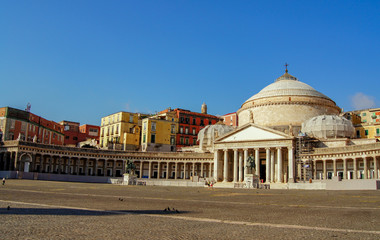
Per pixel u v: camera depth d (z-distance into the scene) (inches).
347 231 753.6
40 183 3321.9
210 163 5187.0
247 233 707.4
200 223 832.3
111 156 5374.0
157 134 5890.8
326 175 4367.6
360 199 1791.3
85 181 4744.1
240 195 2176.4
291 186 3607.3
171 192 2425.0
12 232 652.1
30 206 1115.3
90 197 1657.2
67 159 5290.4
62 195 1743.4
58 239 600.1
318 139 4584.2
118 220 844.0
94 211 1021.2
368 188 2795.3
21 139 4963.1
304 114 5083.7
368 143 4042.8
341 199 1796.3
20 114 4968.0
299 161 4399.6
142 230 711.7
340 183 3070.9
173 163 5511.8
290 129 4360.2
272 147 4416.8
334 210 1222.9
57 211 994.1
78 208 1095.0
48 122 5920.3
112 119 6190.9
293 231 743.1
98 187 2940.5
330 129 4579.2
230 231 727.7
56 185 3038.9
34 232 658.2
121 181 4685.0
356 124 5246.1
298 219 952.9
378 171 3944.4
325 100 5206.7
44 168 5004.9
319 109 5132.9
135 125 6063.0
